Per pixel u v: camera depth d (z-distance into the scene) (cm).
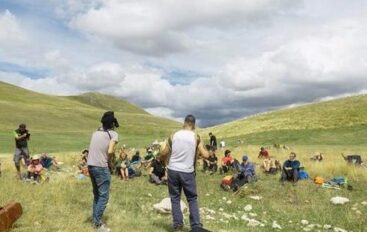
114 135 915
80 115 12425
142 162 2464
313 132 6444
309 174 2248
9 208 903
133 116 15650
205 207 1485
